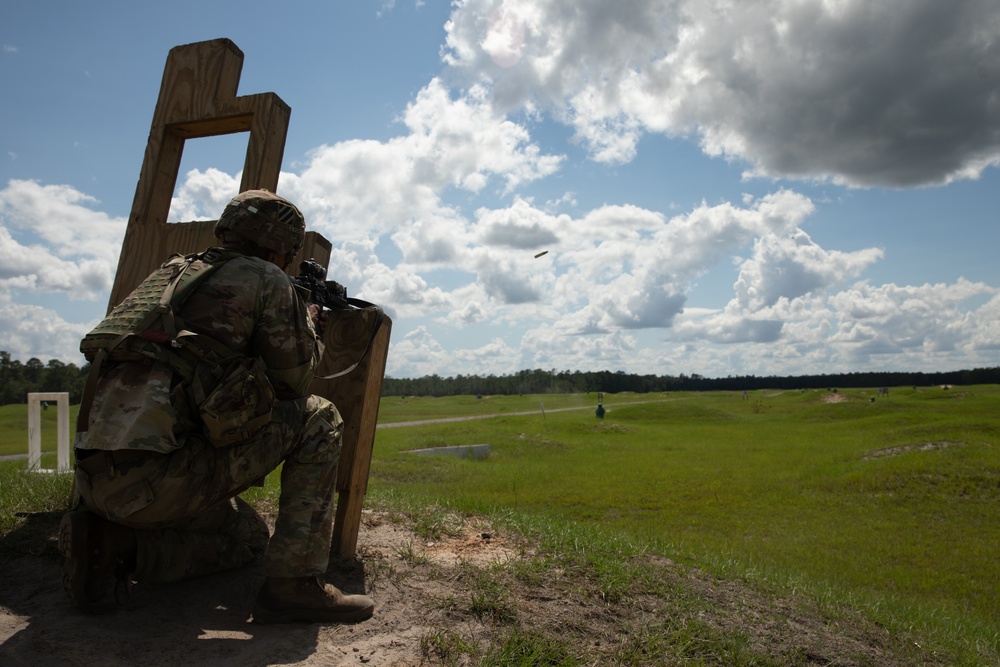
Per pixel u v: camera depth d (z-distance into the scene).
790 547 9.08
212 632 2.33
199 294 2.21
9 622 2.29
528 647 2.42
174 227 3.64
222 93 3.61
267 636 2.32
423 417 44.88
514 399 78.69
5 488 4.00
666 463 17.91
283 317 2.32
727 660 2.69
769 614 3.38
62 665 1.96
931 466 13.77
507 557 3.47
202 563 2.69
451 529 3.98
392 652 2.31
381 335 3.23
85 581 2.27
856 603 4.20
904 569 8.21
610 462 18.23
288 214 2.50
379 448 19.17
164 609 2.48
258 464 2.29
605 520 10.73
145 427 2.03
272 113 3.44
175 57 3.78
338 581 2.89
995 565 8.38
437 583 2.97
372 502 4.56
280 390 2.36
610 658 2.50
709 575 4.02
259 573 2.89
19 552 2.92
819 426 32.16
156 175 3.73
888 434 23.61
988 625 5.24
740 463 17.77
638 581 3.40
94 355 2.15
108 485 2.07
